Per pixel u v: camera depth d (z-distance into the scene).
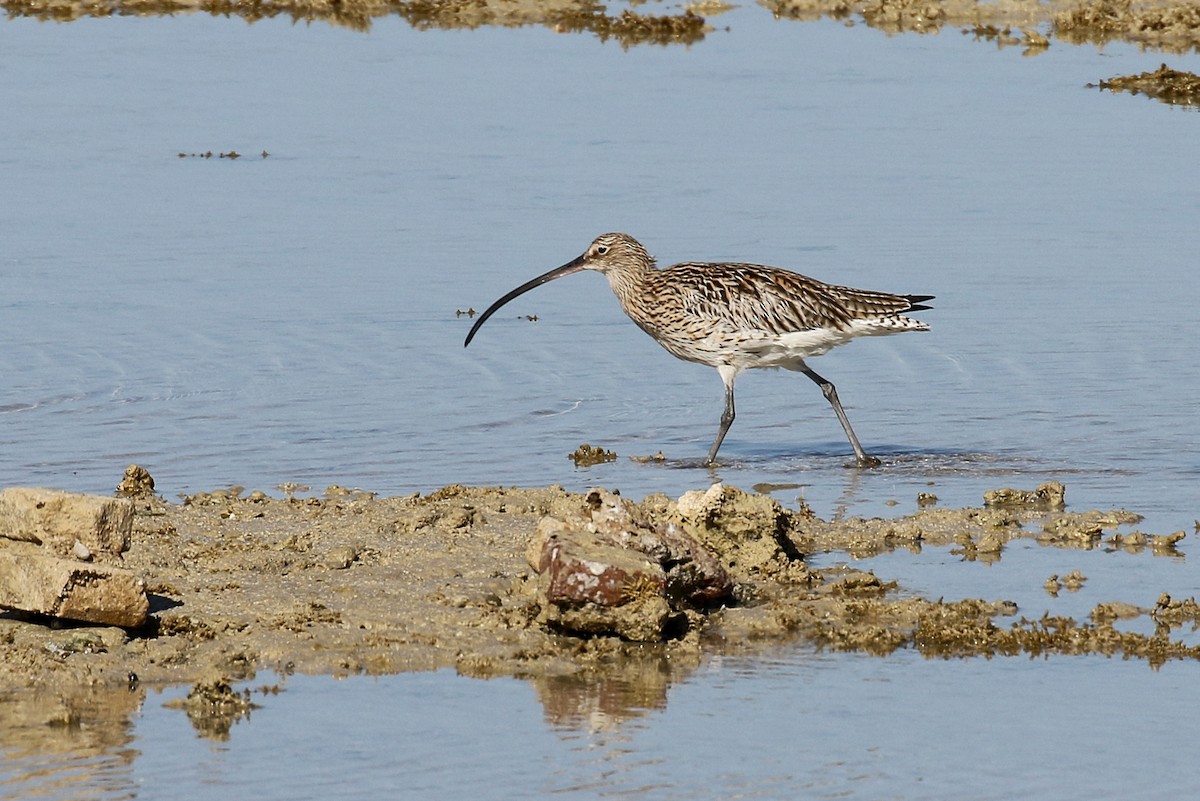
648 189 26.72
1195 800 8.96
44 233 24.38
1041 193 26.53
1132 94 33.09
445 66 35.72
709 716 10.15
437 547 13.09
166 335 20.31
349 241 24.25
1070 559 13.23
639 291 17.84
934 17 40.28
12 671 10.59
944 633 11.46
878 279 22.44
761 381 19.53
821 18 40.81
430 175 27.70
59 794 9.01
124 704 10.27
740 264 17.70
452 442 16.97
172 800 8.95
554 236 24.41
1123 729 9.94
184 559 12.68
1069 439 16.97
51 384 18.55
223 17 40.81
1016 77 34.56
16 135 29.94
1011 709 10.24
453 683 10.65
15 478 15.48
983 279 22.52
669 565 11.93
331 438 16.95
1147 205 25.89
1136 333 20.45
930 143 29.58
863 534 13.83
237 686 10.56
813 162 28.36
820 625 11.76
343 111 31.97
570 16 40.72
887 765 9.41
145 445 16.62
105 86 33.72
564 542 11.58
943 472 16.03
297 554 12.85
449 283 22.53
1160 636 11.42
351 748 9.66
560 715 10.15
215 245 23.97
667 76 34.81
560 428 17.61
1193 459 16.19
